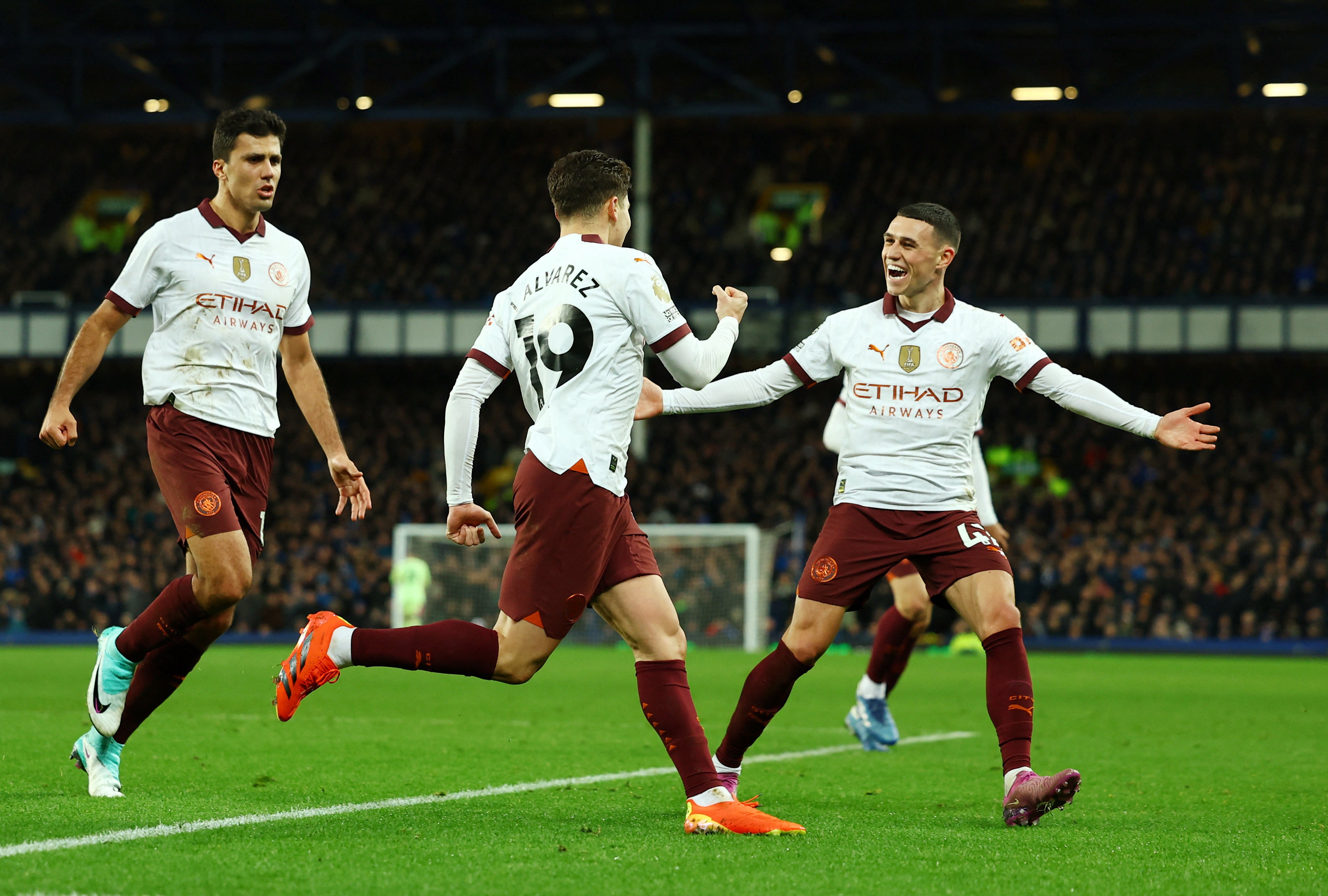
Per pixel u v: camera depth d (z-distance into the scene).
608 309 8.03
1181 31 56.56
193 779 10.49
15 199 66.88
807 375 9.89
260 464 9.41
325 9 56.72
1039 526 49.03
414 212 65.19
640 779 11.01
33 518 54.16
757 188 65.62
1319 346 51.28
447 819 8.47
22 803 8.78
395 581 44.59
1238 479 52.25
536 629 7.95
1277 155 62.34
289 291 9.51
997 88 63.19
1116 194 62.09
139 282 9.07
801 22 56.91
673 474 54.16
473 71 58.66
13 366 64.06
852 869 6.91
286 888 6.20
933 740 15.38
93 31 59.06
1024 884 6.64
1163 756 13.87
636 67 60.62
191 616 8.94
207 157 68.06
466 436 8.25
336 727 15.95
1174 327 52.69
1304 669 33.56
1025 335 9.62
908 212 9.59
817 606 9.48
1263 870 7.18
